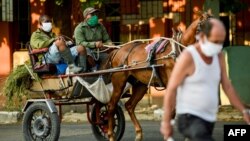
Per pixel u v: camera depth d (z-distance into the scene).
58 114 14.02
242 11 23.00
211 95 7.92
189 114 7.91
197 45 7.94
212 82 7.94
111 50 15.17
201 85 7.90
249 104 21.38
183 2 22.86
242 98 21.36
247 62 21.48
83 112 21.84
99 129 14.99
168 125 7.85
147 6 23.72
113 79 14.13
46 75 14.27
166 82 13.30
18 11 24.34
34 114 14.23
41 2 22.64
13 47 23.78
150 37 22.41
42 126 13.84
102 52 14.91
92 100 14.57
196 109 7.91
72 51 14.11
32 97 14.71
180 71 7.84
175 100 8.20
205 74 7.87
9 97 15.17
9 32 23.50
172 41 13.23
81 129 17.92
